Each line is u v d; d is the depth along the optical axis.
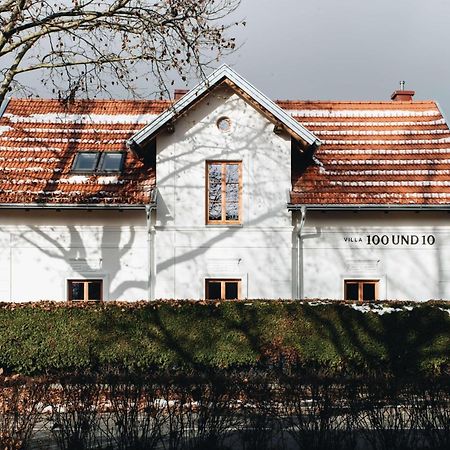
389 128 19.50
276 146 17.27
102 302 14.03
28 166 17.52
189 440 8.62
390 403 8.75
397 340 13.41
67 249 17.14
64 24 13.92
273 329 13.55
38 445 8.92
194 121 17.28
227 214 17.22
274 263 16.95
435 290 17.11
